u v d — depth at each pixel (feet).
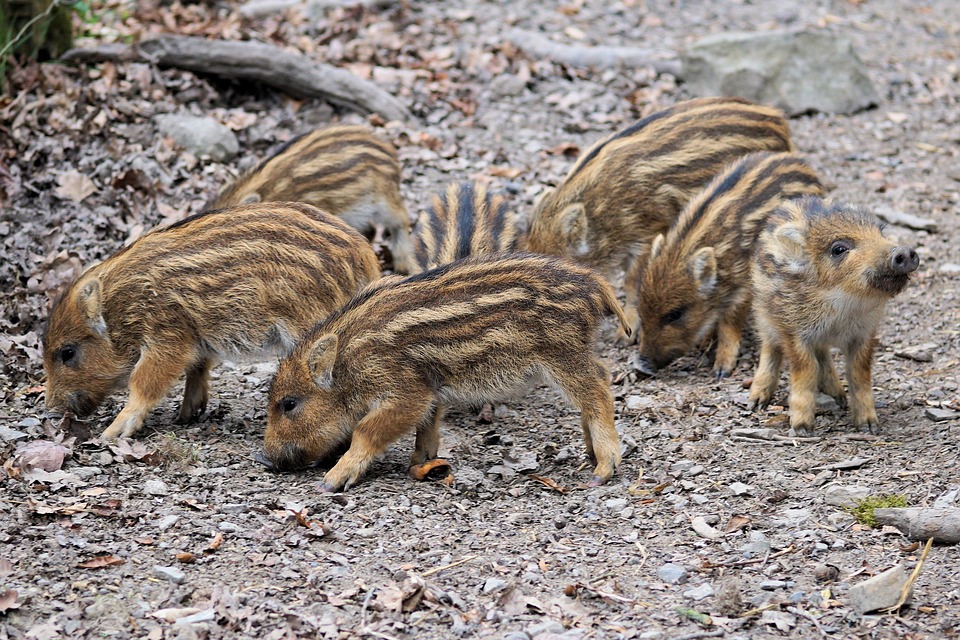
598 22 77.82
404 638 23.99
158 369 34.58
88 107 52.47
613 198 45.75
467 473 33.24
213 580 25.91
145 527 28.17
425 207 47.16
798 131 63.62
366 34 68.74
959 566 26.86
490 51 68.49
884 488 31.22
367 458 32.27
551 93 64.80
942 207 54.24
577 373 32.50
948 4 88.69
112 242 44.93
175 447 33.12
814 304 35.32
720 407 38.60
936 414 36.01
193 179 50.14
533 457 34.53
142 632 23.81
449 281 32.53
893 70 73.26
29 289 41.32
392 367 32.22
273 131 56.03
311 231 35.63
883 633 24.11
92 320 34.19
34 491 29.45
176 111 54.95
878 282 34.22
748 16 82.58
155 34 62.18
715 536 29.01
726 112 47.52
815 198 38.09
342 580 26.27
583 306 32.27
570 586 26.00
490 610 25.12
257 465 33.19
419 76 64.34
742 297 42.39
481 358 32.14
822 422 37.04
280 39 66.59
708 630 24.39
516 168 56.08
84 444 33.12
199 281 34.40
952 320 43.57
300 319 35.27
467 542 28.63
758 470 33.19
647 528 29.76
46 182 47.67
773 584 26.20
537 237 45.62
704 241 41.88
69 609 24.41
